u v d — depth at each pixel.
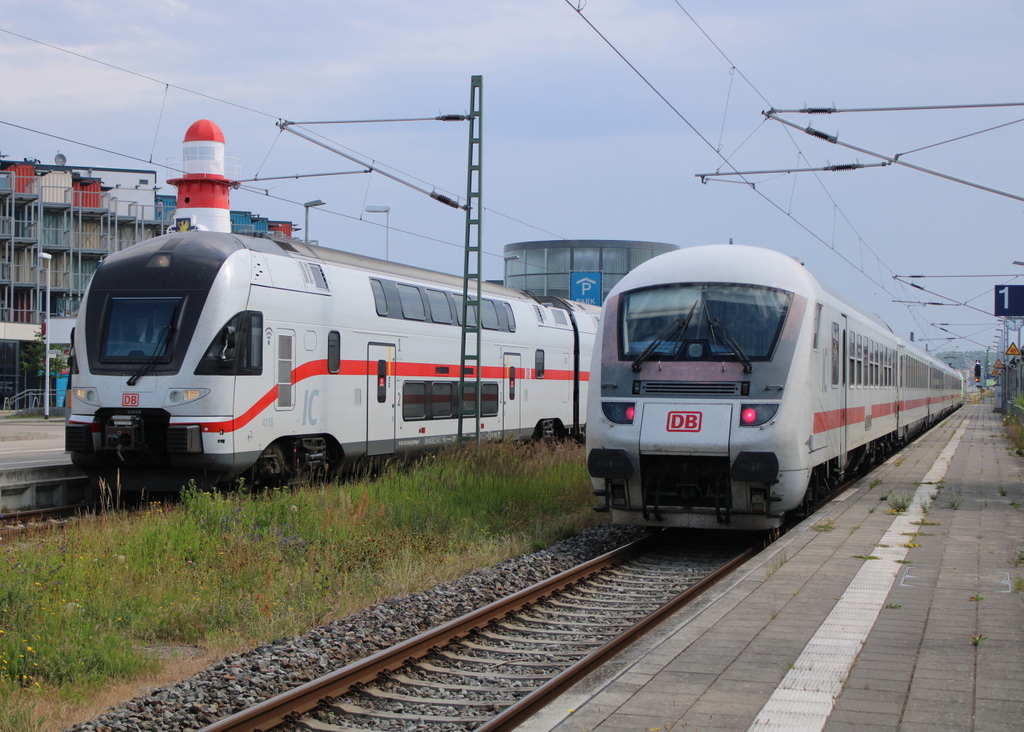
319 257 17.17
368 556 10.87
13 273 54.53
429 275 20.97
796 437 11.46
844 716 5.30
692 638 6.96
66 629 7.70
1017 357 55.34
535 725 5.38
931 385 40.97
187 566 9.87
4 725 5.86
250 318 14.91
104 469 14.92
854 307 17.23
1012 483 18.09
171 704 6.36
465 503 13.90
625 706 5.52
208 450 14.18
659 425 11.54
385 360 18.45
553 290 60.66
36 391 50.81
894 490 16.72
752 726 5.16
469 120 20.64
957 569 9.47
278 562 10.10
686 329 11.91
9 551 9.57
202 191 32.16
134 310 14.70
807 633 7.07
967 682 5.89
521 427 23.86
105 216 57.75
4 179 54.44
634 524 12.26
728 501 11.53
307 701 6.32
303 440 16.36
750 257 12.45
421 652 7.54
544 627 8.70
